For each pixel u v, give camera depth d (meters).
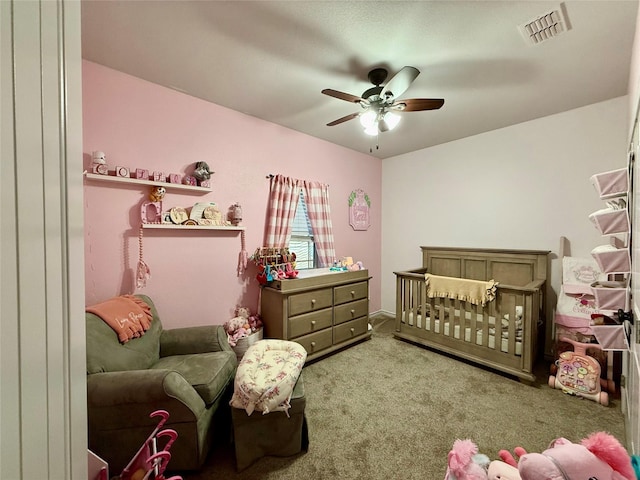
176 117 2.28
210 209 2.45
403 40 1.66
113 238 2.01
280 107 2.58
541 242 2.79
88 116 1.90
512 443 1.61
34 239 0.41
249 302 2.77
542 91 2.25
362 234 4.04
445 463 1.47
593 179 1.42
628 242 1.33
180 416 1.34
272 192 2.93
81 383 0.52
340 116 2.78
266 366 1.63
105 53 1.80
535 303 2.32
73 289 0.50
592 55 1.78
